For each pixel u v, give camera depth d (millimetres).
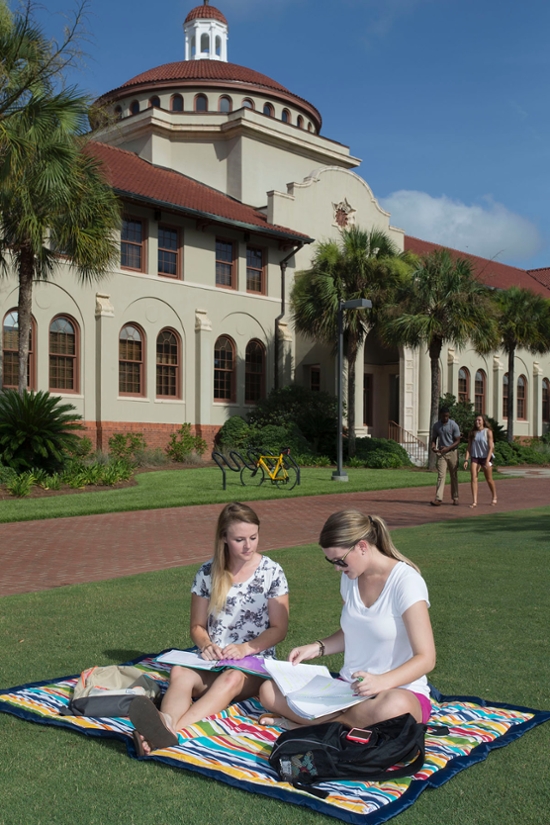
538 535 10867
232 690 3990
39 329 22609
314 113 36719
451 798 3178
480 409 40844
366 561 3781
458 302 24453
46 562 9180
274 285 29891
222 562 4367
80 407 23656
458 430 15523
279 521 13023
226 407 27891
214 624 4379
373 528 3848
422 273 24812
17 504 14289
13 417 17312
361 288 25359
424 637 3623
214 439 27312
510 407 35469
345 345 27094
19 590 7648
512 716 4066
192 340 26875
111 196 18344
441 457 15539
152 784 3311
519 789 3258
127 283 24891
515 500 16766
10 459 17047
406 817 3014
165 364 26250
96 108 17141
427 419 33031
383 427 34500
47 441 17297
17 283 21922
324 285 25203
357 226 33375
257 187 32406
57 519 12977
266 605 4363
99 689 4188
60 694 4418
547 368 46375
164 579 8008
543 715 4051
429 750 3598
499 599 6832
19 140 15109
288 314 30344
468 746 3650
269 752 3639
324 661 5262
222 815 3037
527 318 34500
